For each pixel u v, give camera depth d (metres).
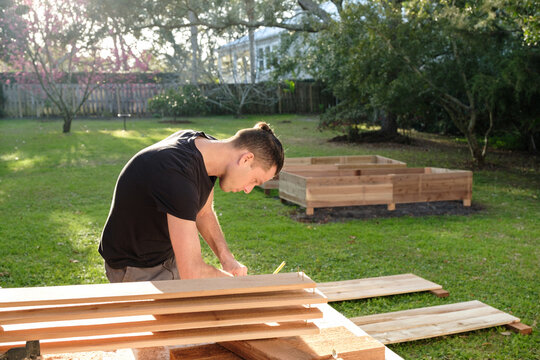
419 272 4.69
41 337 1.07
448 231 6.14
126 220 1.80
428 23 9.55
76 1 14.92
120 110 22.64
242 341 1.27
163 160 1.70
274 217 6.70
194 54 24.41
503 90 9.59
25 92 21.19
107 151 12.16
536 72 9.27
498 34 9.55
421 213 7.17
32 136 14.88
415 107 10.70
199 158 1.76
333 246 5.44
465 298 4.07
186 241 1.64
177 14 15.07
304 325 1.26
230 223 6.29
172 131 16.67
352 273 4.64
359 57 10.13
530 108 9.95
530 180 9.70
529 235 5.97
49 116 21.52
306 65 18.50
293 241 5.59
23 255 4.86
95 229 5.82
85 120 20.77
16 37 14.91
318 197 6.80
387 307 3.89
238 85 24.06
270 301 1.18
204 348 1.34
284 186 7.39
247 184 1.88
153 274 1.95
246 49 30.64
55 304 1.07
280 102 25.23
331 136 16.44
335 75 14.96
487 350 3.22
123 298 1.10
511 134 14.23
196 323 1.15
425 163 11.43
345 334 1.33
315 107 26.05
